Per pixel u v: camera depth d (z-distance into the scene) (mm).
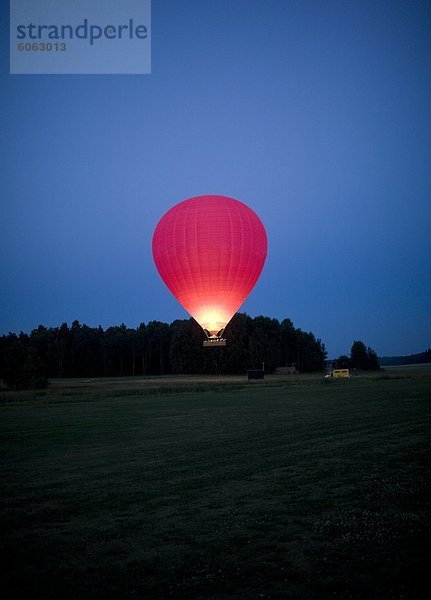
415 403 22828
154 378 82625
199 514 7219
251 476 9500
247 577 5098
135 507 7660
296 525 6602
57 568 5438
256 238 31859
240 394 34562
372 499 7703
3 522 7043
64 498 8266
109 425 18188
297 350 109312
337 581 4949
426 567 5203
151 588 4918
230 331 94750
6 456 12227
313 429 15602
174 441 14133
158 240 32406
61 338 108938
